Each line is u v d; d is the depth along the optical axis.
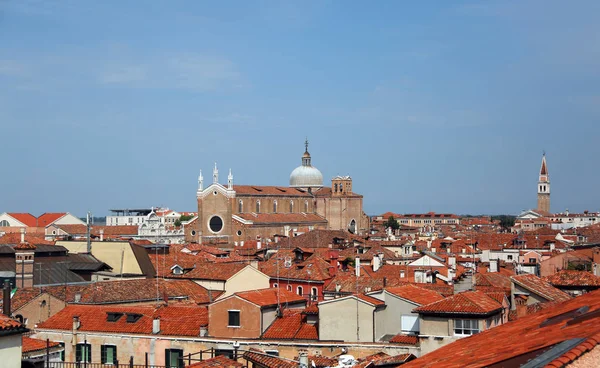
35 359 63.41
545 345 20.84
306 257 145.62
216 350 70.06
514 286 71.75
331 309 71.12
